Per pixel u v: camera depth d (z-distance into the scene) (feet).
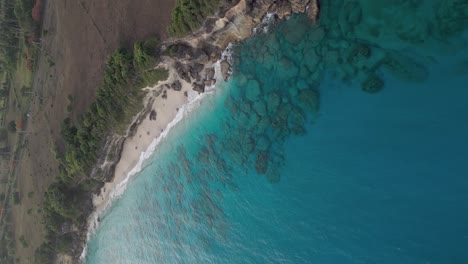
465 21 81.05
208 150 126.93
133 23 128.88
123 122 140.56
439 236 83.41
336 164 99.91
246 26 108.78
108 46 140.36
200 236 131.23
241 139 118.42
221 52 117.91
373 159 94.32
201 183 129.80
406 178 89.15
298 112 106.32
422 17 85.92
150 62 118.73
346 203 97.91
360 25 93.76
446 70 84.33
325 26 98.73
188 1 103.71
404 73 89.35
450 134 84.12
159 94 136.67
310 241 103.81
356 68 95.55
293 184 107.86
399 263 87.76
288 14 102.99
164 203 142.72
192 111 128.98
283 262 109.09
